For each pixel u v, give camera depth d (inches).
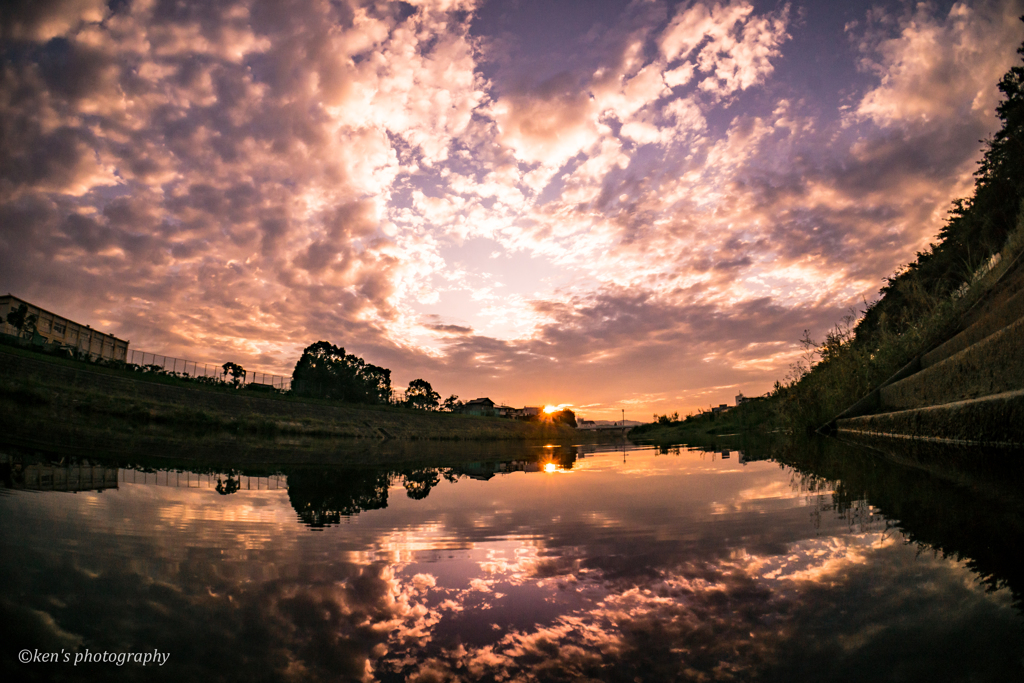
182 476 150.5
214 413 1192.2
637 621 34.9
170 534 65.5
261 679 26.6
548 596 41.5
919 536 51.4
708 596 38.7
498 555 56.4
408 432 1680.6
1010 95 625.3
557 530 70.1
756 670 25.8
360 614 38.3
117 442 315.3
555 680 26.3
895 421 246.7
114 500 93.3
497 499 109.5
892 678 23.8
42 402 903.1
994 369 167.9
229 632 34.3
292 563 53.3
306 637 33.2
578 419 4178.2
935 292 378.3
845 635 29.7
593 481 147.9
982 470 102.5
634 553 54.1
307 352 2288.4
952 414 180.7
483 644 32.0
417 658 30.2
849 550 48.1
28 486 107.6
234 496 109.9
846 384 410.3
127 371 1322.6
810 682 23.9
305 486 140.4
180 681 25.9
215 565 51.8
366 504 102.8
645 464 217.0
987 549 44.8
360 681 26.3
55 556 52.3
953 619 30.4
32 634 32.7
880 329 413.7
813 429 461.4
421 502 106.4
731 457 215.5
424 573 49.8
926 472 105.2
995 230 516.1
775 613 34.1
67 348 1457.9
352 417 1609.3
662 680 25.5
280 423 1284.4
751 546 53.0
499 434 2070.6
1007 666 24.1
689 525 67.2
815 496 84.4
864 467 124.6
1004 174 588.4
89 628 34.3
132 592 42.4
